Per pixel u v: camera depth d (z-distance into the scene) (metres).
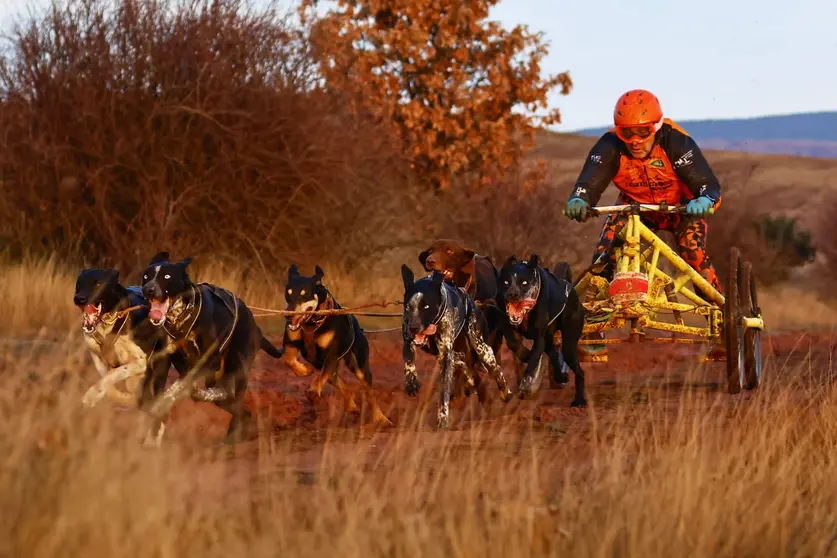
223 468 6.88
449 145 33.59
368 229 24.59
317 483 6.67
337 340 10.25
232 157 21.80
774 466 6.94
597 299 12.70
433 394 12.23
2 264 19.22
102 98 21.27
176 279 8.34
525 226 29.39
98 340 8.52
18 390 6.56
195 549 5.02
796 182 85.06
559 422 10.08
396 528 5.45
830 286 42.06
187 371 9.16
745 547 5.51
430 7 33.75
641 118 11.86
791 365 15.00
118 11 21.80
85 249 21.67
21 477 5.33
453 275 11.73
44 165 21.08
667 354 17.66
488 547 5.27
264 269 21.83
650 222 12.88
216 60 21.88
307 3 31.16
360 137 24.34
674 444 7.23
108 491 5.23
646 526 5.33
